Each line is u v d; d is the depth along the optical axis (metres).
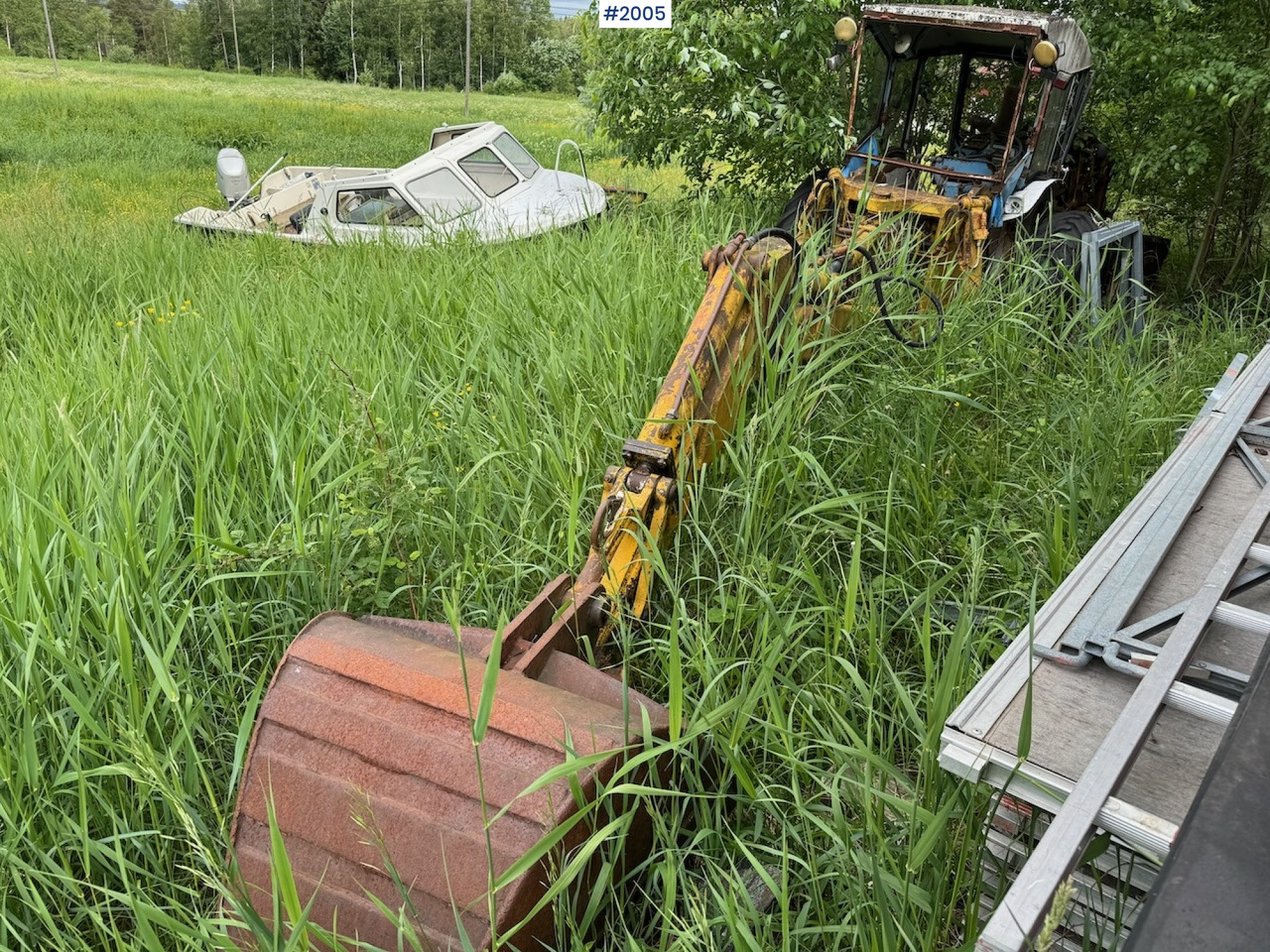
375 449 3.62
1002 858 2.20
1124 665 2.17
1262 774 1.45
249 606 3.28
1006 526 3.87
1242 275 8.85
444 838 2.18
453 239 7.75
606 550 2.97
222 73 89.75
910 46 7.16
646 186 12.27
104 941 2.37
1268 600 2.41
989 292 5.48
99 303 7.37
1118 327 5.79
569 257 6.27
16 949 2.41
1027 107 6.97
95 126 27.19
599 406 4.21
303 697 2.38
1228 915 1.24
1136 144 8.87
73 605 2.86
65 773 2.56
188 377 4.31
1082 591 2.49
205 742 2.98
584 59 10.04
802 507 3.57
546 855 2.11
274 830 1.95
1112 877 2.06
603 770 2.19
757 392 3.67
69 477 3.59
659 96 9.69
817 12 8.57
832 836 2.32
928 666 2.47
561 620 2.71
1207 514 2.89
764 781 2.79
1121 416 4.56
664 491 2.92
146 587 3.08
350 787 2.27
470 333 5.36
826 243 5.59
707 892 2.47
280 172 11.21
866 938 2.21
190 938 2.11
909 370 4.56
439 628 2.67
